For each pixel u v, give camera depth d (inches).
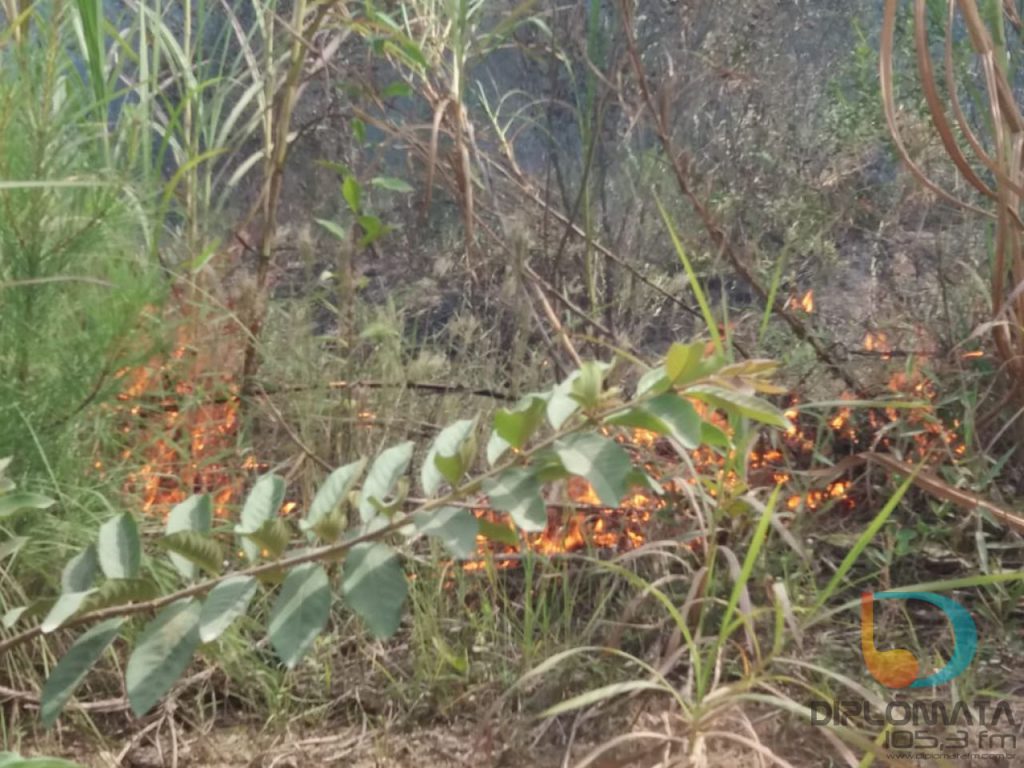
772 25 181.0
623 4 130.6
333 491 65.4
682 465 104.3
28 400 92.6
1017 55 129.6
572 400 65.5
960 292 140.6
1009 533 109.5
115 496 98.6
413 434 118.4
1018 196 111.9
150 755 85.2
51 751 84.6
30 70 95.3
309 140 171.5
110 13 138.0
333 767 84.4
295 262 159.9
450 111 136.7
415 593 97.5
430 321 156.5
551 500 104.0
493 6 163.9
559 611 101.1
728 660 91.4
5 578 88.1
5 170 91.0
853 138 175.2
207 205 127.2
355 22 128.6
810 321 143.7
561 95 170.7
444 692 90.4
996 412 116.8
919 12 104.6
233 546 98.2
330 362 123.0
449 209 175.8
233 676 90.7
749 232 172.9
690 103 165.0
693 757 75.7
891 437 118.9
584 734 86.2
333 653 96.1
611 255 140.9
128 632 88.1
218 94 134.1
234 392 113.1
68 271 93.2
